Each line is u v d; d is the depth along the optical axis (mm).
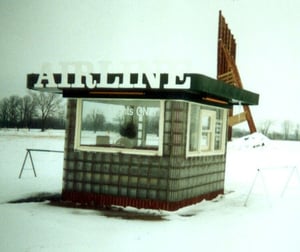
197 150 10648
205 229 8219
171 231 7938
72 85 9727
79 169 10398
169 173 9578
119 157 10031
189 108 9859
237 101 11836
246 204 11227
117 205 10000
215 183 11930
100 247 6668
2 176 13867
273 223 9016
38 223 7980
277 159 23531
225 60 28500
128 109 10172
